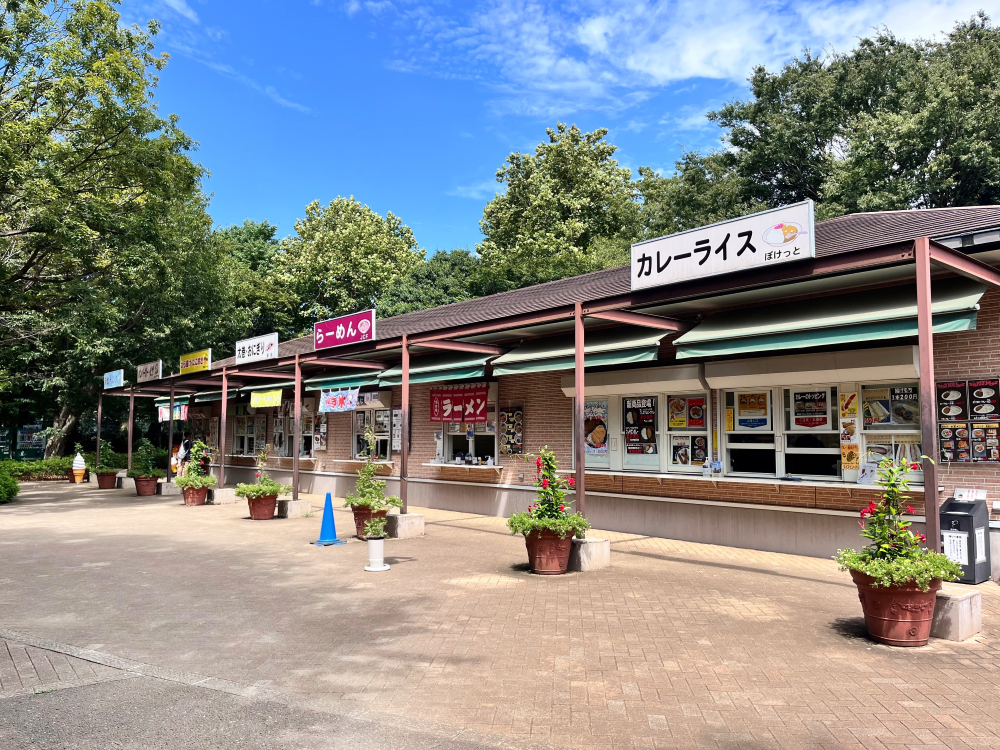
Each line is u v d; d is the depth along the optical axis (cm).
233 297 3453
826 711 456
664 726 434
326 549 1123
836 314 873
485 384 1528
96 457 2805
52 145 1730
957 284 836
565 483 940
